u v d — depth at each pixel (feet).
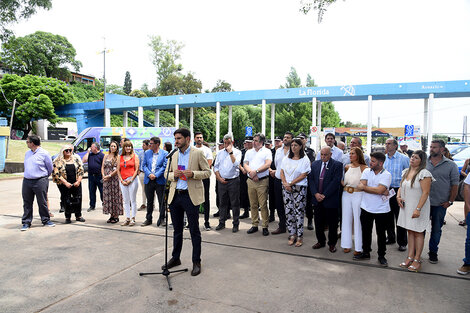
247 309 9.75
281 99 82.53
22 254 14.65
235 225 19.02
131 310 9.68
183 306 9.94
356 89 73.56
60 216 22.80
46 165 19.43
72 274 12.39
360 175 14.66
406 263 13.42
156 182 19.92
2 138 52.31
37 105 113.80
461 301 10.37
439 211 14.01
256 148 18.79
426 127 78.59
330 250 15.43
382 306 10.00
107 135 50.29
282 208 18.67
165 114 171.32
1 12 42.34
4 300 10.28
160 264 13.48
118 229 19.19
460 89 67.21
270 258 14.38
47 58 170.50
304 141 21.88
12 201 28.78
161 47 190.80
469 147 34.86
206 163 13.11
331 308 9.85
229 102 89.56
